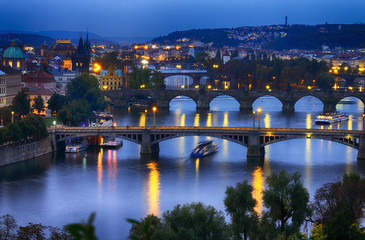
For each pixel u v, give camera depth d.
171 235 153.62
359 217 198.00
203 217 163.38
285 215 184.00
